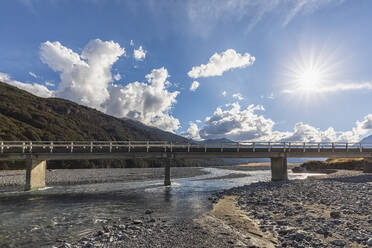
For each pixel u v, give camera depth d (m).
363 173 37.34
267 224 9.98
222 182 33.16
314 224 9.40
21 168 52.28
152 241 8.23
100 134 123.06
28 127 78.12
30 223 11.70
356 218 10.02
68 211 14.54
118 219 12.26
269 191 19.77
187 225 10.32
